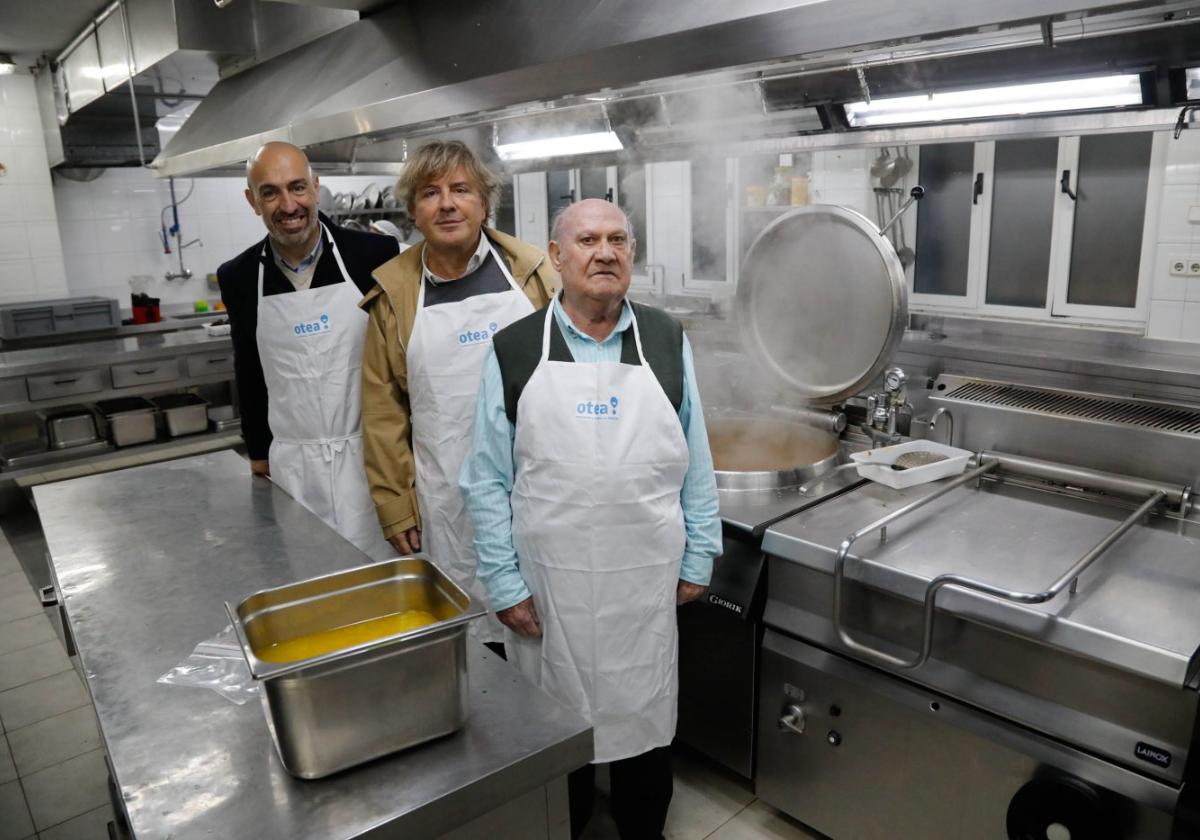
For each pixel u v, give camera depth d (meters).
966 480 1.79
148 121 4.93
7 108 4.82
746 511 1.85
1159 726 1.33
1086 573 1.50
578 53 1.57
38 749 2.43
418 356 1.88
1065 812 1.40
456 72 1.94
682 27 1.42
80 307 4.68
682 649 2.07
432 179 1.75
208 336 4.62
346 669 0.95
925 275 3.97
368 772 1.00
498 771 1.00
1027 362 2.07
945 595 1.50
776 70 1.42
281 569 1.60
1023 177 3.54
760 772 1.96
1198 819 1.37
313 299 2.04
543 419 1.52
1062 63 1.43
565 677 1.59
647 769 1.75
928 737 1.61
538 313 1.60
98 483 2.15
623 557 1.54
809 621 1.77
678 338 1.60
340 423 2.12
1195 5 0.95
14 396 3.93
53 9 3.76
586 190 5.08
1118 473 1.80
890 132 2.08
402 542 2.01
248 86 3.32
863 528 1.70
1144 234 3.22
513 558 1.62
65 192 5.12
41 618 3.22
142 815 0.94
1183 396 1.83
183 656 1.28
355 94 2.32
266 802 0.95
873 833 1.75
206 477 2.19
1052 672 1.43
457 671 1.03
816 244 2.10
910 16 1.07
